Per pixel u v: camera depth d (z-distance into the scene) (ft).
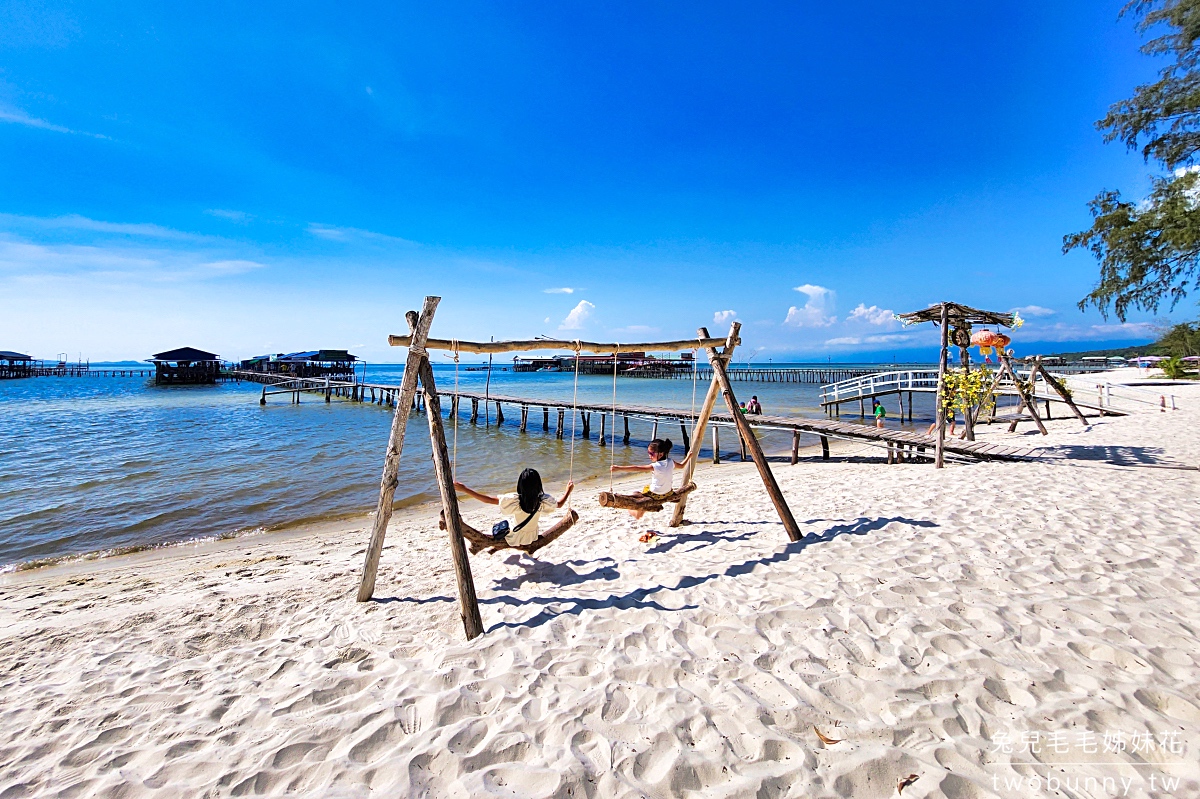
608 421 87.35
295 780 7.08
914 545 15.56
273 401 122.72
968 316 32.14
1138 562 13.84
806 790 6.57
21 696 9.68
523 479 15.53
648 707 8.39
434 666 10.01
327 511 31.65
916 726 7.70
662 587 13.35
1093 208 42.06
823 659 9.61
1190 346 77.36
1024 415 45.98
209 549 24.73
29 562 23.18
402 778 6.98
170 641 11.92
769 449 57.98
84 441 56.75
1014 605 11.41
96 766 7.55
